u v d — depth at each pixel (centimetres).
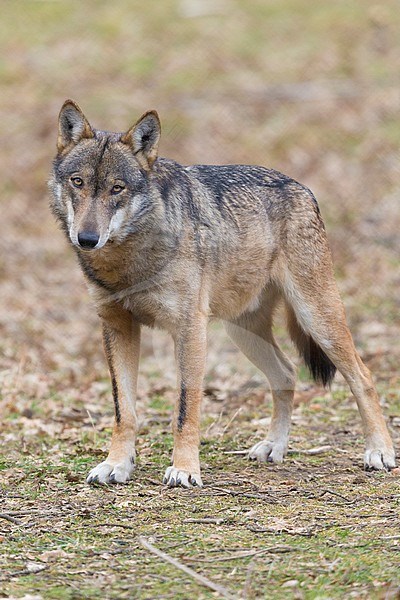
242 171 1158
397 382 1502
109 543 834
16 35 3650
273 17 3681
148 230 1010
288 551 802
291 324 1193
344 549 802
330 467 1095
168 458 1128
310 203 1159
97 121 3014
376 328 1792
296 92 3138
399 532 841
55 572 767
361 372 1136
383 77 3183
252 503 948
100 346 1780
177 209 1033
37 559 796
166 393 1505
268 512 916
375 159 2708
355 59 3322
